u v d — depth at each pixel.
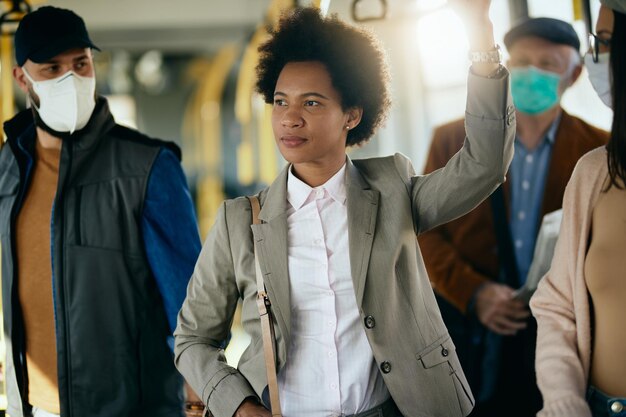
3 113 5.51
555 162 4.52
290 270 2.67
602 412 2.47
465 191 2.61
